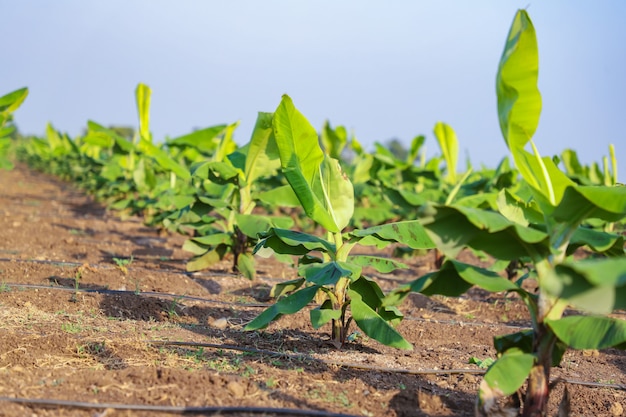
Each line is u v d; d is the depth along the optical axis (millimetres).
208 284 6922
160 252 9156
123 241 10109
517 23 3010
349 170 13734
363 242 4625
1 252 8047
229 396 3537
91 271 6691
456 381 4277
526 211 3898
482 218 2885
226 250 7168
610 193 2926
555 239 3170
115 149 11266
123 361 4082
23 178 26062
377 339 4027
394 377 4215
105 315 5293
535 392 3129
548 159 3279
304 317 5691
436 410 3693
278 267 8617
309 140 4191
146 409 3303
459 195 9562
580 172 10938
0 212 13078
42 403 3252
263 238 4711
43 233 10117
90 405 3270
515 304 6879
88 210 14898
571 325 2977
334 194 4566
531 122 3125
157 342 4523
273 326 5391
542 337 3127
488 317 6562
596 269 2490
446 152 10812
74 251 8609
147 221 10836
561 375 4691
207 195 7969
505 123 3176
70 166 19766
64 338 4328
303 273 4176
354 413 3498
